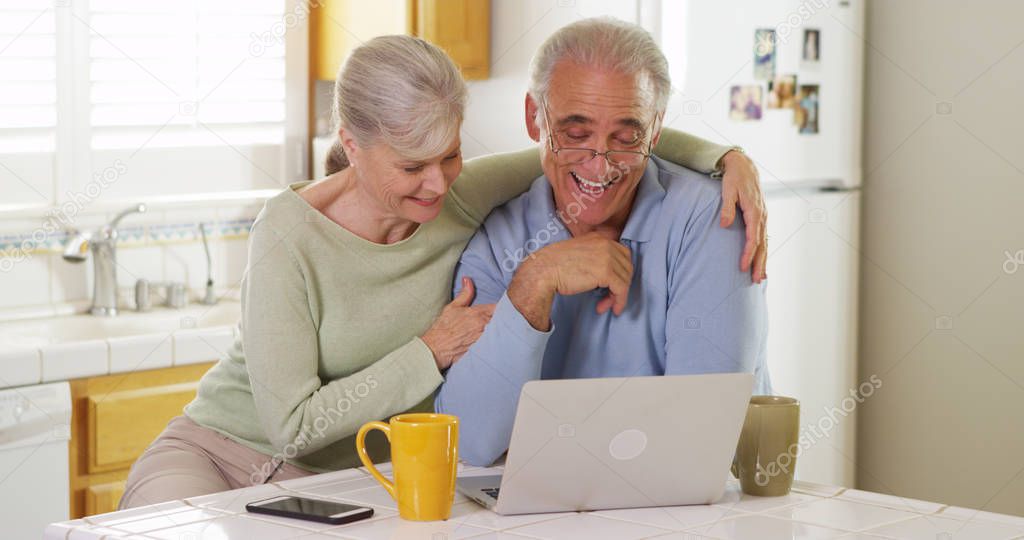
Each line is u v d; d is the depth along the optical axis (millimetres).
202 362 2490
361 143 1515
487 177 1760
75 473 2344
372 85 1478
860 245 3275
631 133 1550
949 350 3090
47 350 2262
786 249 2900
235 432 1706
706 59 2656
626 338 1615
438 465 1170
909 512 1217
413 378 1556
